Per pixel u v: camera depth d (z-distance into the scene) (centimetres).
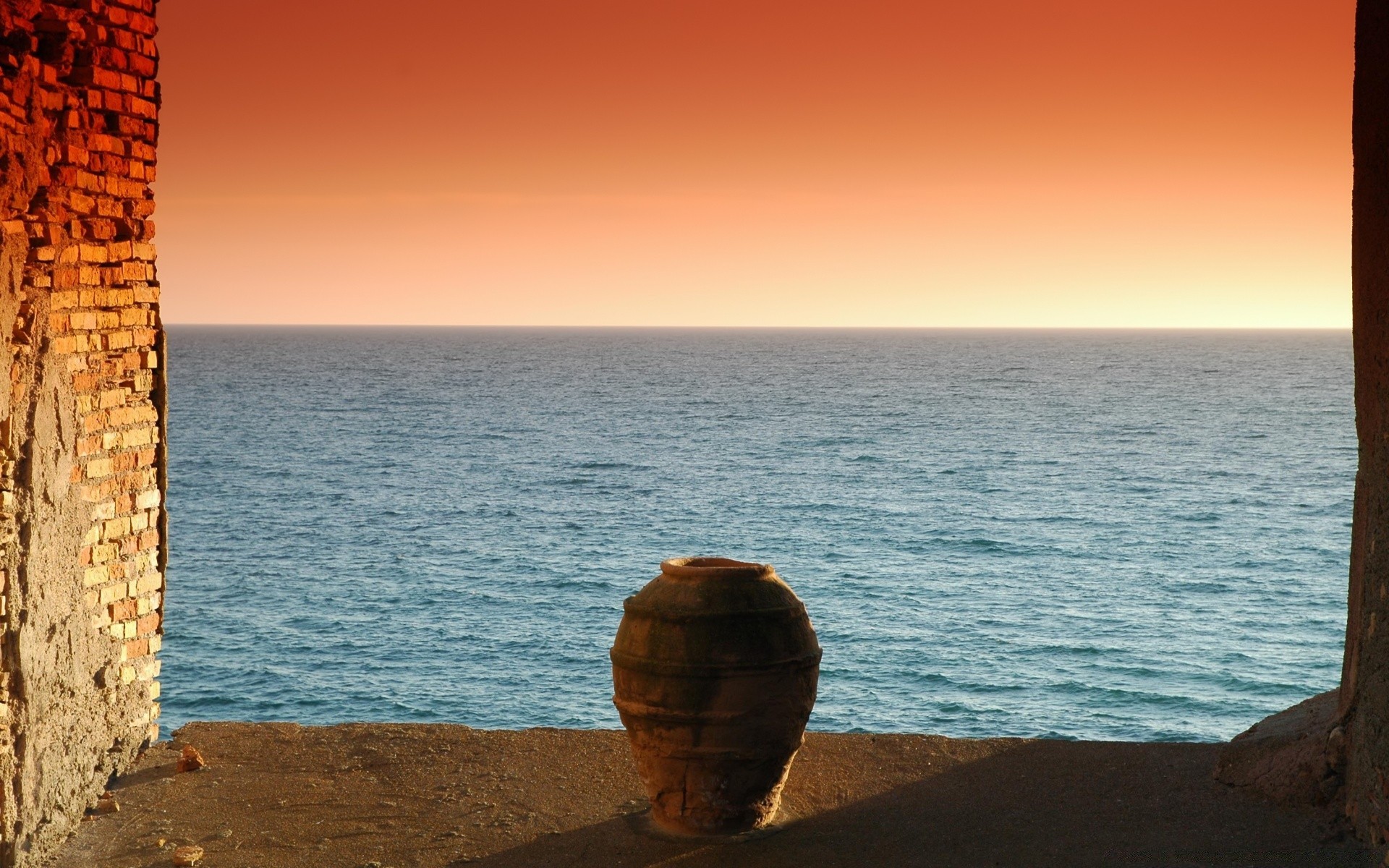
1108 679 2550
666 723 563
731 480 6075
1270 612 3216
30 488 518
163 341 636
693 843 562
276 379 15488
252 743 686
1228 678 2562
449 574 3631
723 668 556
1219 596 3416
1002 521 4794
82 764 581
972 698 2400
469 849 556
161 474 641
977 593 3422
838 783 636
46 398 531
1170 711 2331
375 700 2344
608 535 4397
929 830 574
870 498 5412
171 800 606
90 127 572
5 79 502
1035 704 2370
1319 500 5541
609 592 3375
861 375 18100
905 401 12462
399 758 670
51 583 539
